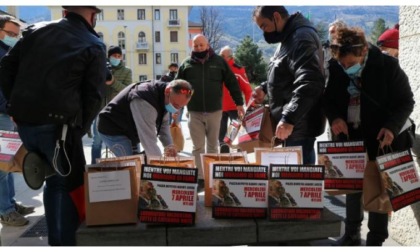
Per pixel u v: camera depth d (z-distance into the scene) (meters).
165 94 3.24
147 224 2.43
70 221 2.64
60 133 2.53
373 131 2.71
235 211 2.48
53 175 2.65
